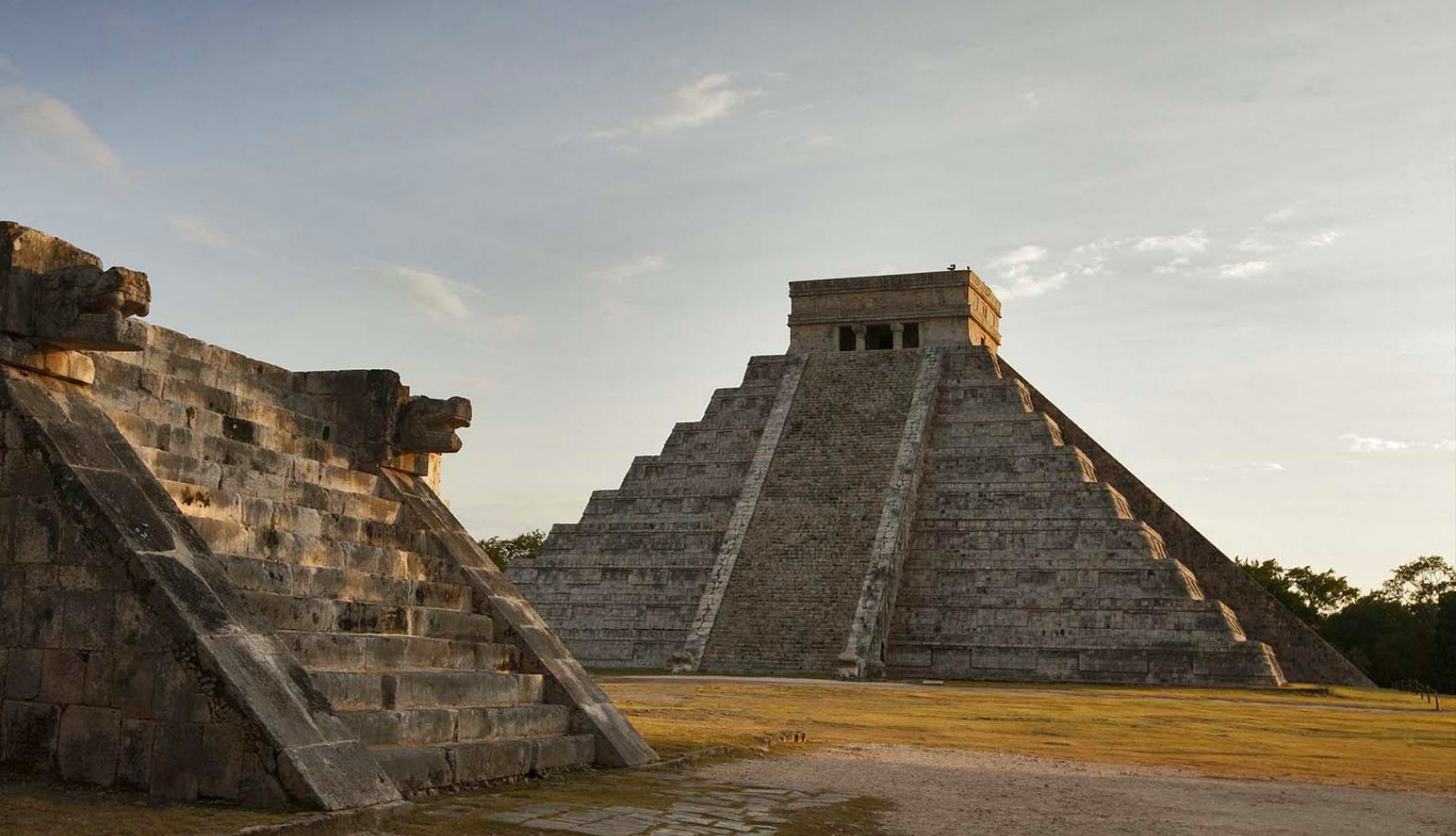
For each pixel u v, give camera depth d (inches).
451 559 717.3
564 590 2448.3
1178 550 2647.6
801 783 649.6
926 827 529.7
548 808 513.7
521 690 660.7
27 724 476.1
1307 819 598.2
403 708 564.1
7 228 507.8
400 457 754.8
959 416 2529.5
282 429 679.1
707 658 2137.1
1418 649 3577.8
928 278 2701.8
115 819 411.5
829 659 2090.3
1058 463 2363.4
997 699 1526.8
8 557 488.1
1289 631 2539.4
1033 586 2218.3
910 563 2304.4
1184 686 2057.1
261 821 420.8
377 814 452.8
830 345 2755.9
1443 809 654.5
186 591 479.8
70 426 510.0
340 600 589.3
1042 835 520.1
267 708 458.6
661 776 648.4
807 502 2375.7
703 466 2578.7
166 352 628.7
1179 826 560.7
